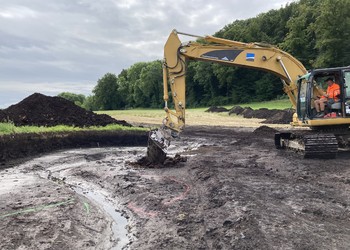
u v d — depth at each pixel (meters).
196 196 7.59
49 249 5.30
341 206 6.44
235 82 76.38
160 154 11.52
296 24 62.31
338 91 11.11
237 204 6.57
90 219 6.64
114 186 9.02
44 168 11.74
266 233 5.26
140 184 8.88
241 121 31.31
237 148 15.09
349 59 50.47
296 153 12.36
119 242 5.70
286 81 12.82
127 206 7.50
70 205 7.27
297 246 4.86
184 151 15.42
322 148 10.60
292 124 12.91
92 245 5.58
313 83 11.46
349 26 49.09
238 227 5.53
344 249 4.75
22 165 12.10
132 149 16.44
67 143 16.33
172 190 8.22
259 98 72.25
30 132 15.02
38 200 7.56
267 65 12.52
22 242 5.45
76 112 20.89
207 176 9.05
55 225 6.12
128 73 118.12
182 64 11.84
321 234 5.24
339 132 11.51
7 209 6.91
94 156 14.11
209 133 22.41
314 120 11.12
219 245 5.07
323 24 50.59
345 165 9.87
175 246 5.23
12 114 17.97
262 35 80.19
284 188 7.68
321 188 7.64
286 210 6.25
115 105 119.62
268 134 20.17
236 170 9.78
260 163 10.81
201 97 89.25
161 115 43.94
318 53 59.09
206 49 12.17
